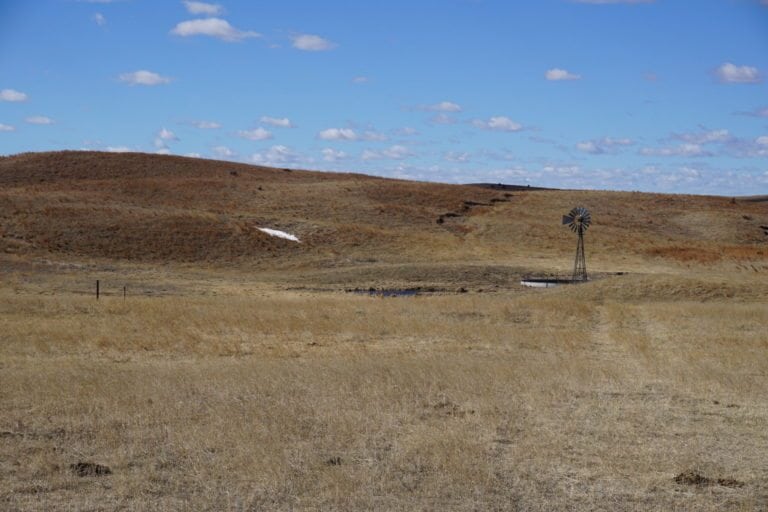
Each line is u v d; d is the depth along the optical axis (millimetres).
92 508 8648
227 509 8602
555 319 31078
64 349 21656
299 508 8672
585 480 9734
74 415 12969
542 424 12578
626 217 95000
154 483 9523
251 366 18156
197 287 47812
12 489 9250
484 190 108750
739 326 29188
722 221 94562
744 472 10125
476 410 13500
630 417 13172
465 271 57438
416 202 96250
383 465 10156
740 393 15383
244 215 76062
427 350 22594
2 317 28500
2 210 68438
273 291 46688
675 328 28688
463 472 9719
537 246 76125
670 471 10133
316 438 11570
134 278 52812
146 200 85125
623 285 40156
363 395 14484
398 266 59312
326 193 96375
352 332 26234
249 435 11430
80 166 111688
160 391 14688
